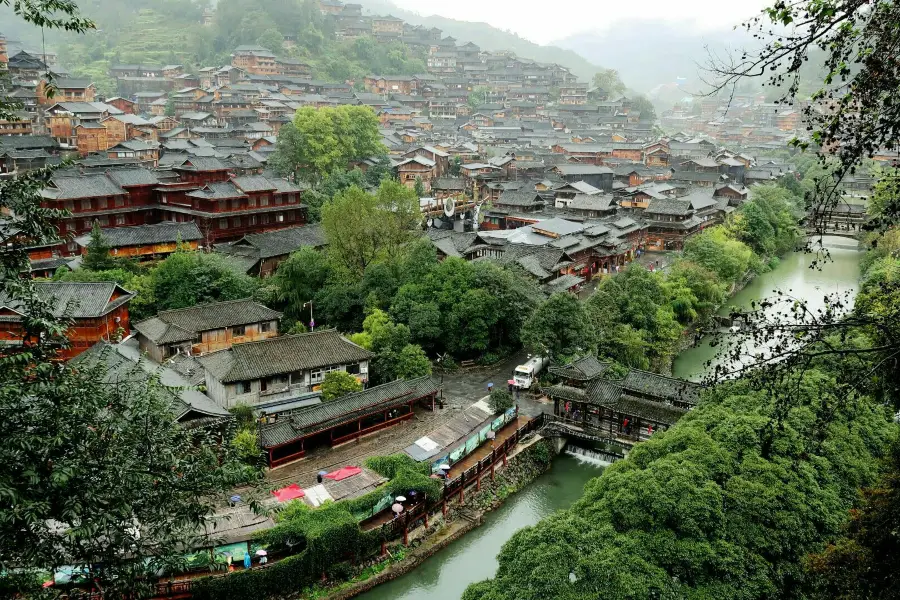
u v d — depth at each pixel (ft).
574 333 177.88
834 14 36.19
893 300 51.01
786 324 43.39
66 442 53.88
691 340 222.28
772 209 338.95
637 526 86.58
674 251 322.75
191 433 67.36
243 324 178.81
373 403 149.18
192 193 261.03
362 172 397.80
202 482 62.90
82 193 245.04
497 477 143.64
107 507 53.72
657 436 113.50
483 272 199.82
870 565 55.93
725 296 249.14
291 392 153.38
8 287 53.26
